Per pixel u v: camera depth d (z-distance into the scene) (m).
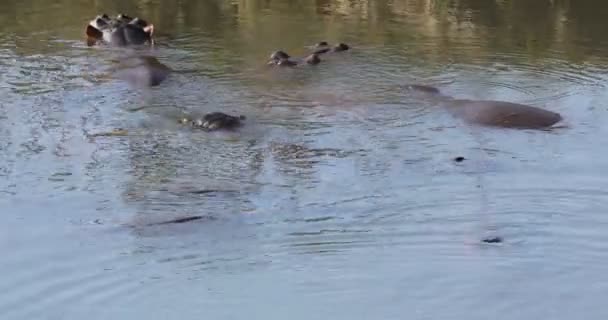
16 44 22.31
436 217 12.23
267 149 15.37
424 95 18.30
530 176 13.89
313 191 13.34
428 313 9.62
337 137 15.98
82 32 23.69
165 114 17.30
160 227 11.95
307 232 11.77
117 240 11.55
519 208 12.53
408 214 12.36
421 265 10.74
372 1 27.39
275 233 11.73
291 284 10.27
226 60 21.17
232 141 15.80
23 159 14.83
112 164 14.60
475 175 13.98
